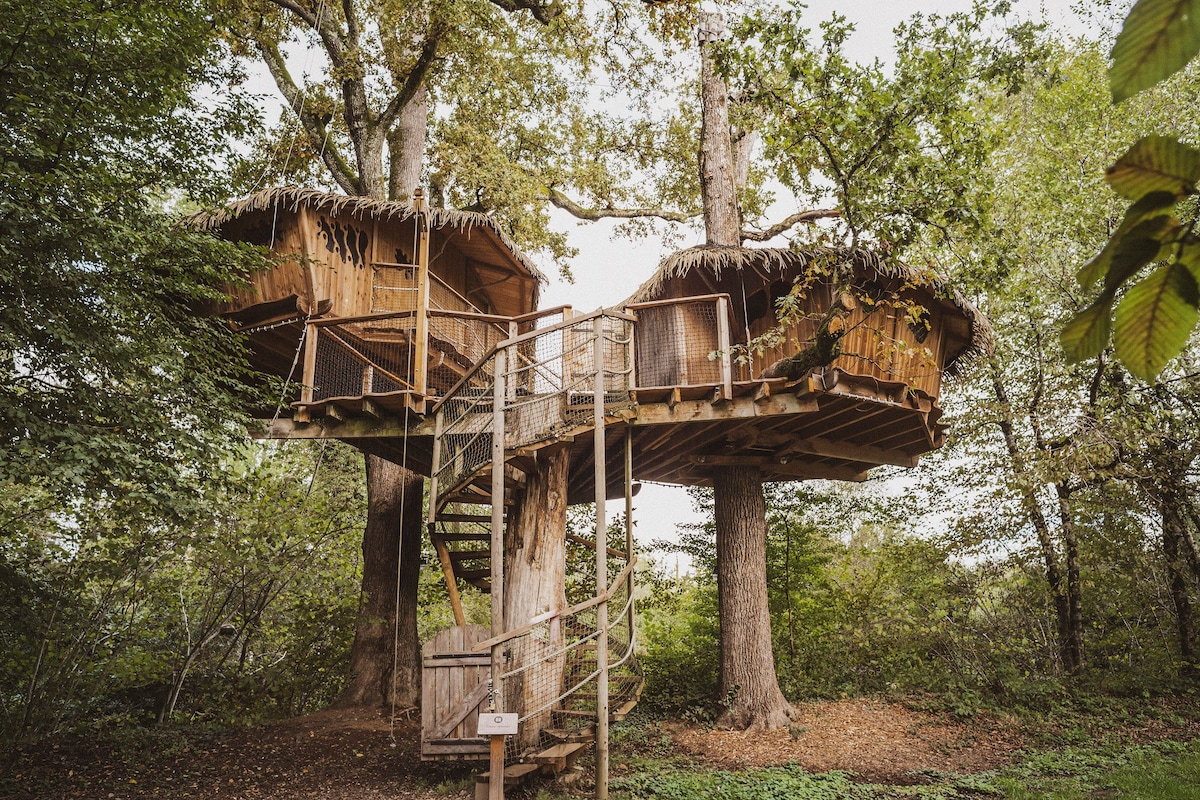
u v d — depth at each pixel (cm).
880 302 906
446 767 911
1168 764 902
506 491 1071
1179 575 1447
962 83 877
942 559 1451
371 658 1312
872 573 1625
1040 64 919
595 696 974
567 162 1869
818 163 945
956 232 1022
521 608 983
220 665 1312
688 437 1145
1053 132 1546
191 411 866
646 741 1069
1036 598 1513
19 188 732
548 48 1764
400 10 1545
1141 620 1560
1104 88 1444
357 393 1175
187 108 935
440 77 1658
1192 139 1373
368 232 1209
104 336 789
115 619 1146
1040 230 1432
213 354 964
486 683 859
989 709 1209
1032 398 1445
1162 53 65
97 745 1000
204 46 944
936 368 1158
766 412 988
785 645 1468
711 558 1497
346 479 1859
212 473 910
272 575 1220
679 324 1058
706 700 1238
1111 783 828
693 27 1516
